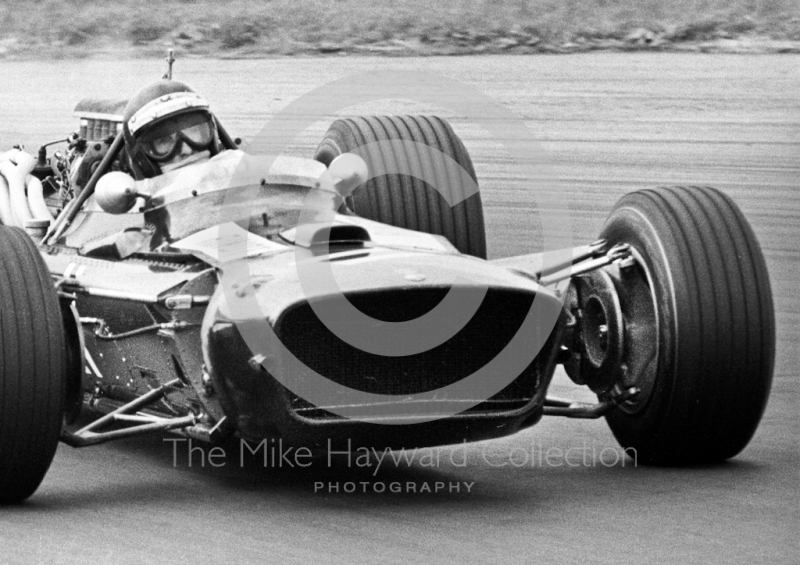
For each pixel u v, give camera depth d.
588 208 36.84
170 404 17.94
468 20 79.12
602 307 17.80
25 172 24.20
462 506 15.91
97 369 19.47
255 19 84.62
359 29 80.62
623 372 17.58
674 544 14.13
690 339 16.72
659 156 43.81
